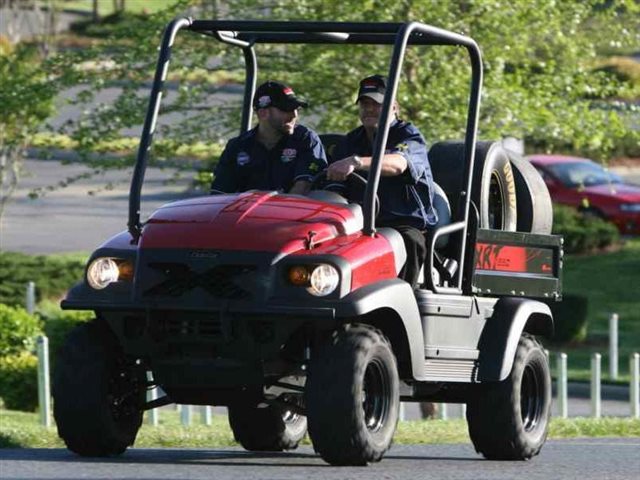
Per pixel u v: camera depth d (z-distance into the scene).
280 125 35.34
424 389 37.28
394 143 35.28
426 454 39.84
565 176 139.00
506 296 38.22
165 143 85.62
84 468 29.36
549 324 39.69
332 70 81.56
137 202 32.44
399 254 32.97
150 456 34.53
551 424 54.78
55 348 79.00
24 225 148.38
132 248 31.94
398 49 32.69
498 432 37.19
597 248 135.00
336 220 32.06
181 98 85.38
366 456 30.83
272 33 38.03
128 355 32.59
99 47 86.75
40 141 118.31
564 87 85.88
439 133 79.56
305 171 35.25
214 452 38.19
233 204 32.25
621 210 137.12
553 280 39.69
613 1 88.19
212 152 86.75
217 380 31.61
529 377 38.53
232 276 30.81
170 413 75.94
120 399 33.50
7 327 75.81
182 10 84.44
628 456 38.94
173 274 31.17
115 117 85.25
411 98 79.62
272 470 29.62
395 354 33.16
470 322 36.16
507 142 81.56
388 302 31.34
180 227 31.58
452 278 36.06
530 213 40.53
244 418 39.34
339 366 30.52
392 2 79.25
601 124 85.00
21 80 88.00
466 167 36.66
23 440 44.12
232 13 82.56
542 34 83.62
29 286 101.56
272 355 31.03
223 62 84.06
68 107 174.38
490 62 81.31
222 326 30.52
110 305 31.34
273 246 30.89
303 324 31.36
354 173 34.22
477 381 36.41
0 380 74.19
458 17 81.38
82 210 158.12
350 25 33.53
